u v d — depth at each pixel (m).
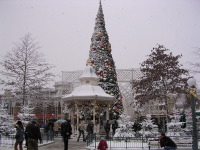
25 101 30.58
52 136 24.95
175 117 21.89
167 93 32.03
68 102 30.92
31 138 13.55
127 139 20.98
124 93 42.19
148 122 23.81
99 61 35.53
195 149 12.20
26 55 31.22
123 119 23.81
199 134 21.41
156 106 39.97
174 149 12.92
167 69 32.72
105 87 34.31
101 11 38.78
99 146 14.03
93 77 30.92
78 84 47.12
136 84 33.88
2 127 21.95
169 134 21.16
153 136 22.12
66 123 15.95
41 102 32.28
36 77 31.23
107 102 30.25
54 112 59.75
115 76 36.12
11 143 20.62
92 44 36.88
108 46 37.03
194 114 12.61
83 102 29.27
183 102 23.81
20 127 15.73
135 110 37.09
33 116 23.22
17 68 30.38
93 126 27.84
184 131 22.33
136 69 45.00
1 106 23.17
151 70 32.94
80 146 20.94
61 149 18.84
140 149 18.66
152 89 32.19
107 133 24.92
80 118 30.86
